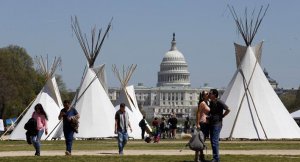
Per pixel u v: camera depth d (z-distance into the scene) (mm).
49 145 68188
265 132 88188
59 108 100562
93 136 92188
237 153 46844
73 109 44594
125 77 113875
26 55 181375
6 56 171375
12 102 166000
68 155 43000
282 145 64938
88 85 95750
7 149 56969
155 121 96812
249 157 40781
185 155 42688
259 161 37969
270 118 89562
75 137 92125
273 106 90938
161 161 37781
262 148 57281
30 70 177500
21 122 97438
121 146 46438
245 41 93250
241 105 90062
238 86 91688
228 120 89250
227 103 90750
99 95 95750
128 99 111875
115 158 39562
